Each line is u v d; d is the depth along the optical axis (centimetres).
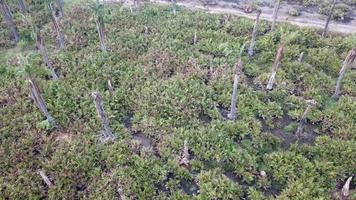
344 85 2984
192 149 2548
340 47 3403
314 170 2338
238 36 3578
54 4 4181
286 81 3045
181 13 3966
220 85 3008
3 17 3966
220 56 3366
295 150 2500
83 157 2494
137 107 2878
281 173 2355
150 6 4128
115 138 2638
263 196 2252
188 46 3456
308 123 2761
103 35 3291
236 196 2255
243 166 2425
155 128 2705
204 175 2372
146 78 3123
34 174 2416
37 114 2814
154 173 2394
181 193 2300
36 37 2895
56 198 2284
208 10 4097
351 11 3938
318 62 3219
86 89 3039
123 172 2392
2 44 3688
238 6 4153
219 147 2531
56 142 2625
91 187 2333
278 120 2805
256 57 3366
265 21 3781
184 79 3073
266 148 2581
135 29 3703
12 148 2588
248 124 2708
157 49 3409
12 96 2995
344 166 2361
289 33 3419
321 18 3869
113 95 2956
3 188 2350
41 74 3206
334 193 2245
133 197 2269
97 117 2775
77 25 3812
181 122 2744
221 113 2866
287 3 4147
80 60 3338
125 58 3350
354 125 2644
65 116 2795
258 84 3086
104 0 4347
